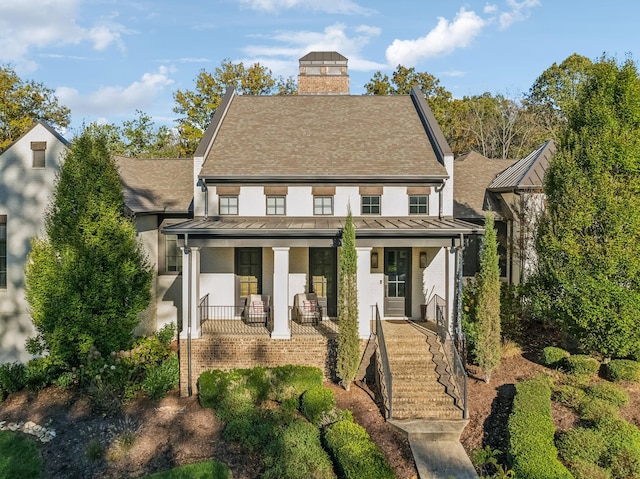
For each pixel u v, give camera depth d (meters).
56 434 12.18
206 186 16.94
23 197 16.31
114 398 13.65
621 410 11.73
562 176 14.02
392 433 11.76
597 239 13.54
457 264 15.06
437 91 45.94
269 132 19.00
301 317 16.00
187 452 11.27
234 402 12.70
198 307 14.86
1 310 16.47
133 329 15.89
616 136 13.21
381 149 17.95
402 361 13.89
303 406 12.61
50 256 13.73
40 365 14.27
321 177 16.47
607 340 13.41
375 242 14.70
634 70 13.45
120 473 10.51
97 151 14.12
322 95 21.95
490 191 20.55
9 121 35.09
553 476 9.21
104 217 14.05
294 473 10.19
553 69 47.41
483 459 10.59
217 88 40.91
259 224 15.61
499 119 49.69
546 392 12.16
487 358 13.38
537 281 14.84
